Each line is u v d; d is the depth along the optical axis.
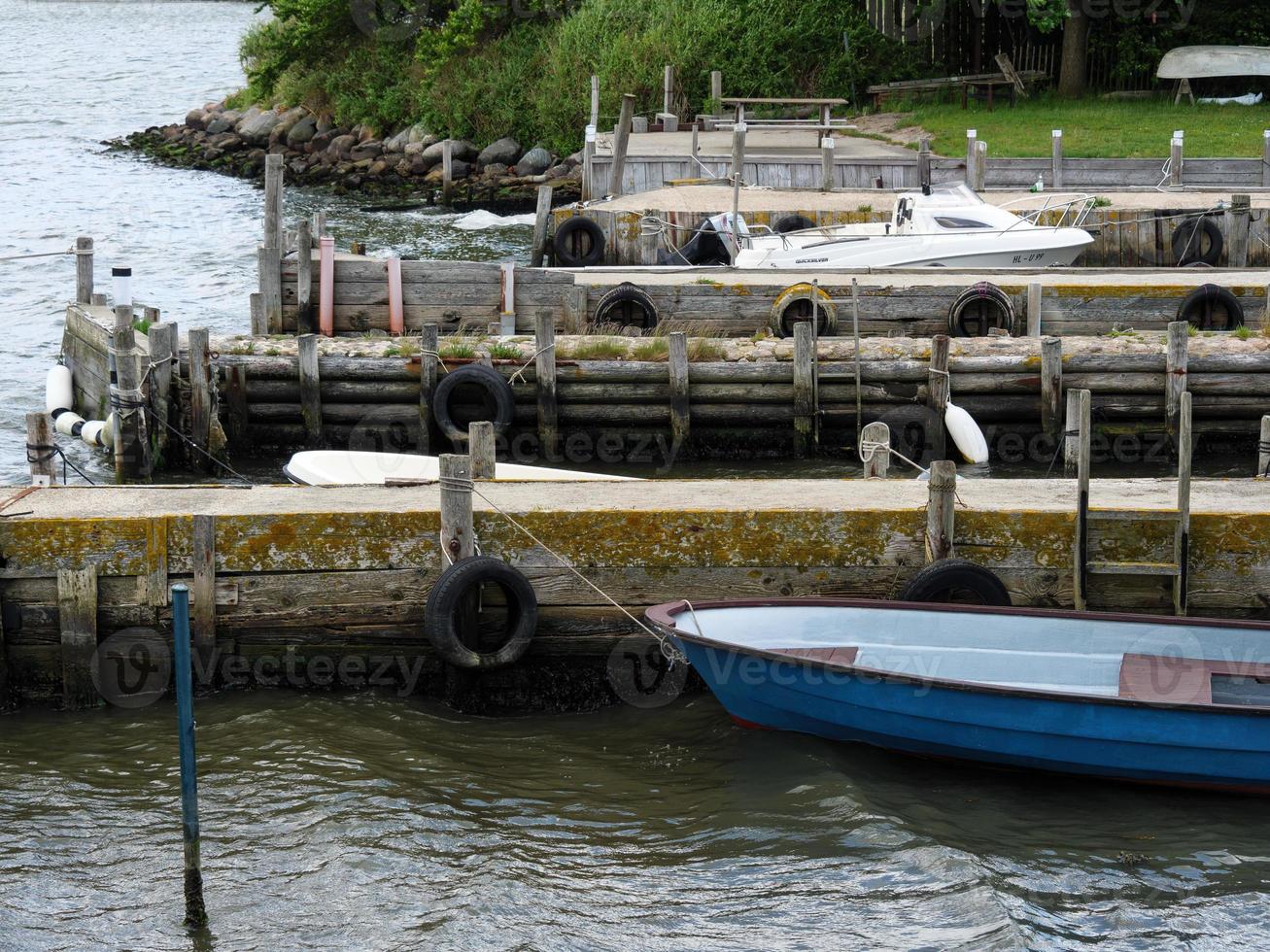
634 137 42.44
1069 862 11.63
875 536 14.46
